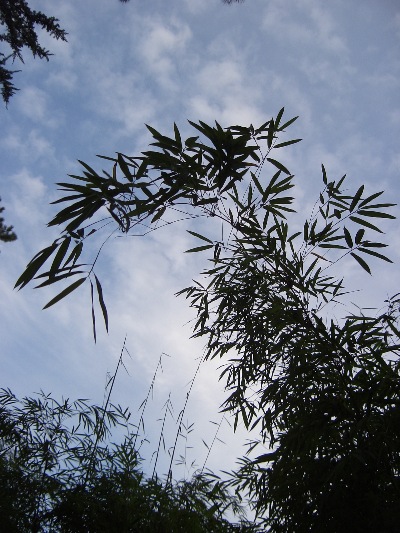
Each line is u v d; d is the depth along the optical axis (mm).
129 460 2707
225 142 2594
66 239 2357
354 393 2518
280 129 2648
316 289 3031
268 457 2562
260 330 2822
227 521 2648
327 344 2631
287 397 2592
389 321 2621
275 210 2982
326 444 2545
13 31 6777
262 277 2893
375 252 2793
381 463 2418
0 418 2764
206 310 3068
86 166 2506
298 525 2469
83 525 2520
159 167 2582
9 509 2441
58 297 2238
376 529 2309
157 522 2512
